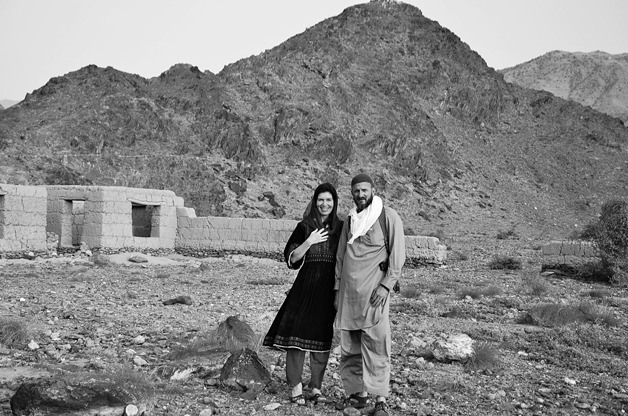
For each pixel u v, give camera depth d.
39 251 29.05
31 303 14.89
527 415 7.39
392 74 103.06
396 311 14.83
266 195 71.81
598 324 13.62
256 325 12.19
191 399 7.37
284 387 7.95
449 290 19.88
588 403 7.93
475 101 104.69
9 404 6.96
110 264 27.50
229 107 84.75
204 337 10.29
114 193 31.52
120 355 9.47
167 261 30.69
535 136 105.19
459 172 89.62
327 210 7.50
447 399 7.80
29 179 63.62
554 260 25.70
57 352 9.59
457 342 9.79
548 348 11.04
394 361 9.59
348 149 82.75
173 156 72.94
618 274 23.08
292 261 7.48
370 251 7.10
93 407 6.72
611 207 24.39
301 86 94.44
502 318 14.15
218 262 31.12
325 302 7.43
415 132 92.44
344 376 7.39
